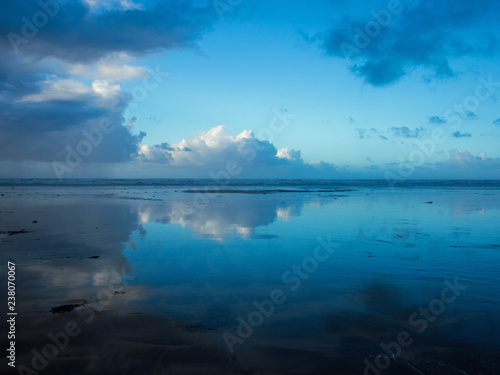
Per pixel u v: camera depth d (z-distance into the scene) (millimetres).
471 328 5090
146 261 8656
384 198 31625
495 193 40625
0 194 31656
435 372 4004
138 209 20219
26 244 10289
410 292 6574
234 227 13945
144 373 3947
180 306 5844
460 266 8312
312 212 19469
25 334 4781
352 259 8969
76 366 4059
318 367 4105
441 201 27672
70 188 46750
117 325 5086
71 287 6715
